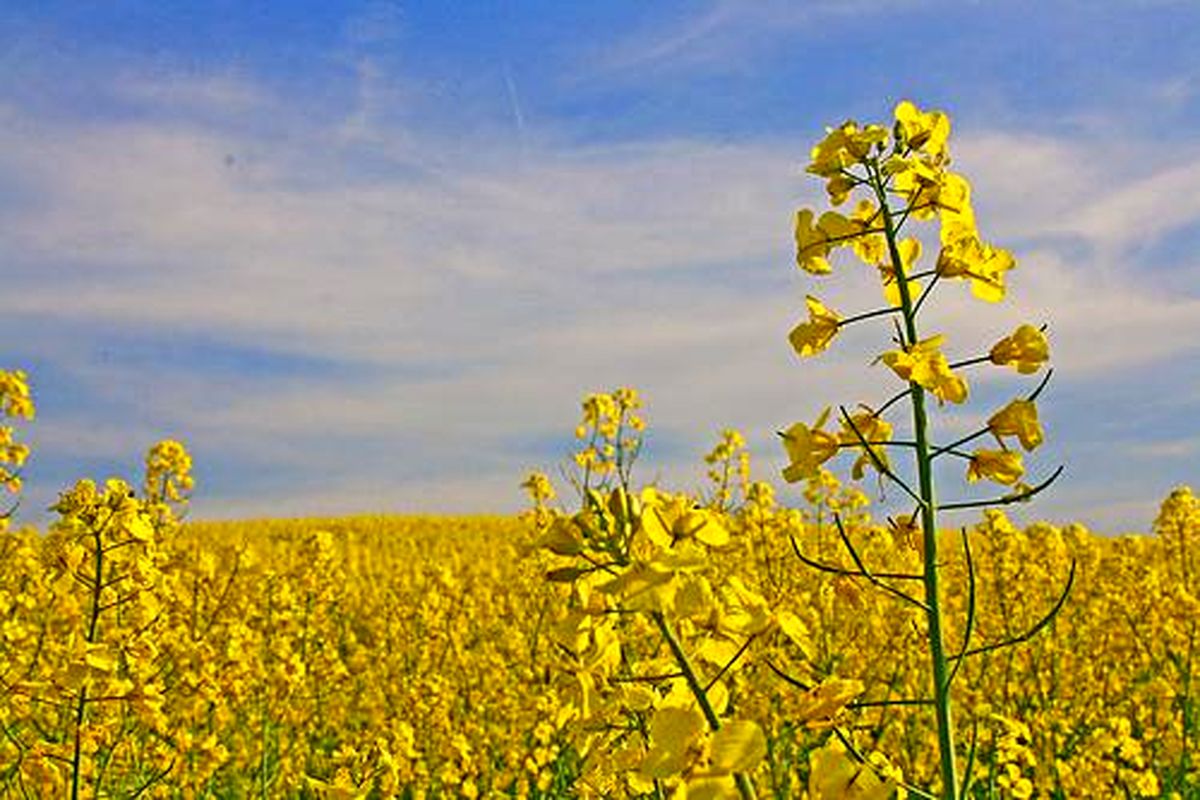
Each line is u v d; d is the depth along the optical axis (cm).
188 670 725
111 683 510
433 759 938
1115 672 1059
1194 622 988
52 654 761
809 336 310
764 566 1045
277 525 4134
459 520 4388
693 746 200
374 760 486
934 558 288
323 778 921
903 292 302
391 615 1419
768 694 652
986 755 727
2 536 988
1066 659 1048
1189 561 1305
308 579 1166
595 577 226
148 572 531
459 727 1031
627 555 224
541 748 805
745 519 1057
